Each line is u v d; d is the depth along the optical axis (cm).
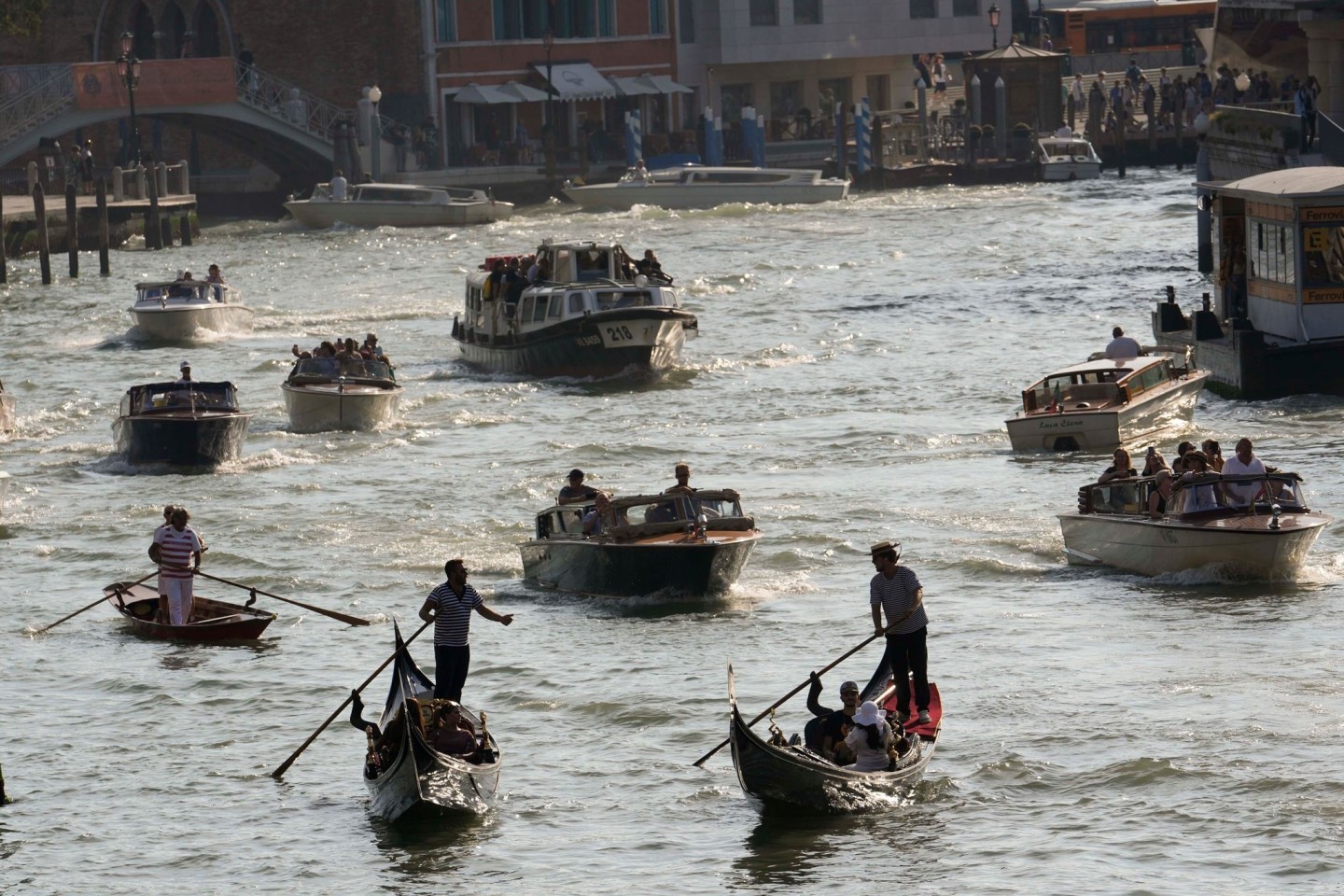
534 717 7675
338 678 8344
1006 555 9988
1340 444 12325
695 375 16250
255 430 14438
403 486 12188
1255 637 8300
